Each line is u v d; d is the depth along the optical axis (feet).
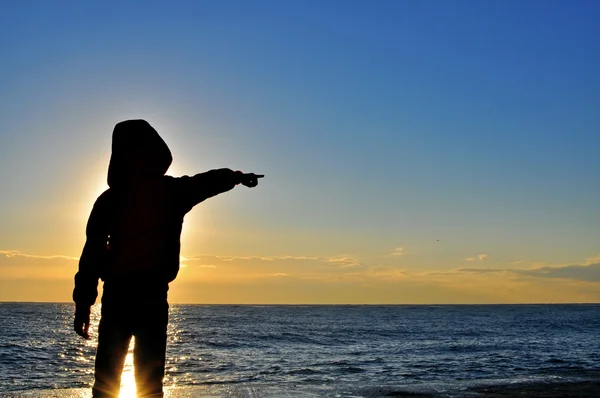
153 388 9.77
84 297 9.54
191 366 59.72
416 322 199.52
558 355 71.15
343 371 53.52
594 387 32.04
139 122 10.23
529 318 242.78
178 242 10.18
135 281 9.66
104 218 9.75
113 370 9.73
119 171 9.98
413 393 28.91
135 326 9.69
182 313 299.99
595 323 186.60
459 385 32.60
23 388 41.83
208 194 10.37
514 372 49.83
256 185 10.91
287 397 26.32
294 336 116.47
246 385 30.86
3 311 273.75
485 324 181.98
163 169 10.30
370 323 188.24
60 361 63.77
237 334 120.16
